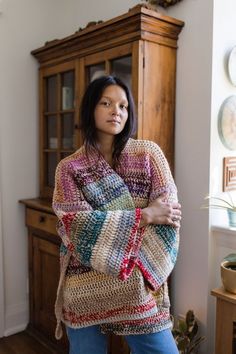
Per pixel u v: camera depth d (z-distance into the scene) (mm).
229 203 1677
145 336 1056
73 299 1036
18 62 2211
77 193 1023
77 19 2396
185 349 1624
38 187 2365
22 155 2277
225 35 1645
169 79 1692
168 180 1064
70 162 1076
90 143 1082
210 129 1621
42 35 2303
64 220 995
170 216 1016
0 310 2217
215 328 1644
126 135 1105
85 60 1829
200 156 1666
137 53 1536
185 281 1769
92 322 1051
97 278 1015
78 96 1896
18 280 2312
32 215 2176
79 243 979
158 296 1089
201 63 1627
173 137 1753
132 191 1054
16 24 2184
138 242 982
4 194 2209
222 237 1673
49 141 2275
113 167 1095
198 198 1687
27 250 2326
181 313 1800
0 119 2158
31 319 2299
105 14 2150
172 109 1729
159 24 1575
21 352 2057
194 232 1715
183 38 1683
